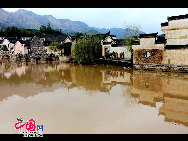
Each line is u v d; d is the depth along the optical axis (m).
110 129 7.82
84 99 12.23
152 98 12.30
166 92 13.67
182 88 14.60
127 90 14.52
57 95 13.36
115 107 10.57
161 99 12.06
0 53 57.81
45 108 10.56
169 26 22.45
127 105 10.92
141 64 24.34
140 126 8.09
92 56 33.19
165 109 10.20
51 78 20.19
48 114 9.62
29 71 25.36
